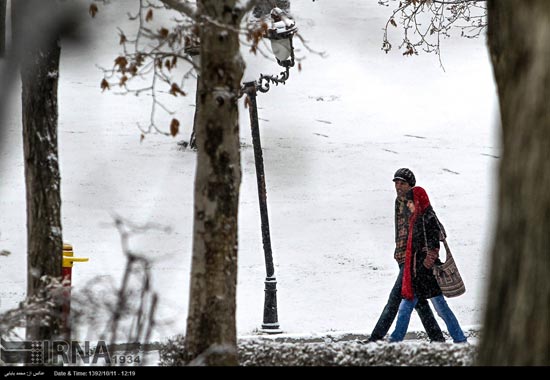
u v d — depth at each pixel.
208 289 18.09
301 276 45.09
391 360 21.41
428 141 82.25
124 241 19.17
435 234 27.11
